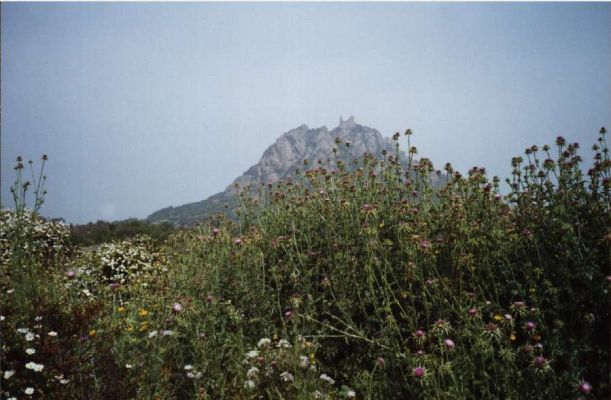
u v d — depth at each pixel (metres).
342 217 5.06
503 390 2.99
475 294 3.48
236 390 3.19
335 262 4.52
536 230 3.98
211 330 3.98
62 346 3.38
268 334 4.11
